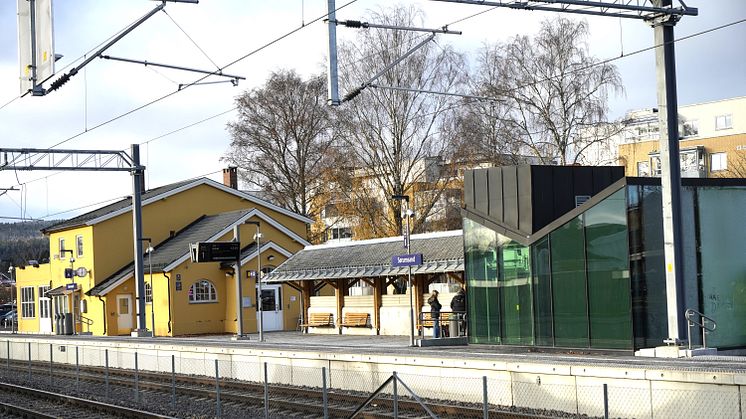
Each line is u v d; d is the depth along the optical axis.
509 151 47.84
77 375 26.39
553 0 17.95
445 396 18.80
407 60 48.16
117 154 37.22
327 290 52.66
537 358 18.44
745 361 16.92
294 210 59.06
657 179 23.44
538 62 47.03
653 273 23.16
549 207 26.64
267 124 59.16
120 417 20.59
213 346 27.58
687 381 14.25
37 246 94.19
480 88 48.19
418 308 36.53
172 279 49.75
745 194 23.62
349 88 48.97
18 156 34.28
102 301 53.19
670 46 20.20
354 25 19.64
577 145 47.22
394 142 49.25
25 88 16.95
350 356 21.38
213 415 19.44
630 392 15.12
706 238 22.97
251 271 50.00
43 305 62.22
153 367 30.44
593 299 23.75
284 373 23.67
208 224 55.00
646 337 22.81
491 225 27.16
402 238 39.12
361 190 51.41
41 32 16.39
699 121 73.31
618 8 19.19
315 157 58.41
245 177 59.69
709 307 22.81
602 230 23.53
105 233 54.78
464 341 29.30
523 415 15.59
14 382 30.05
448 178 48.38
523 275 26.00
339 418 18.41
